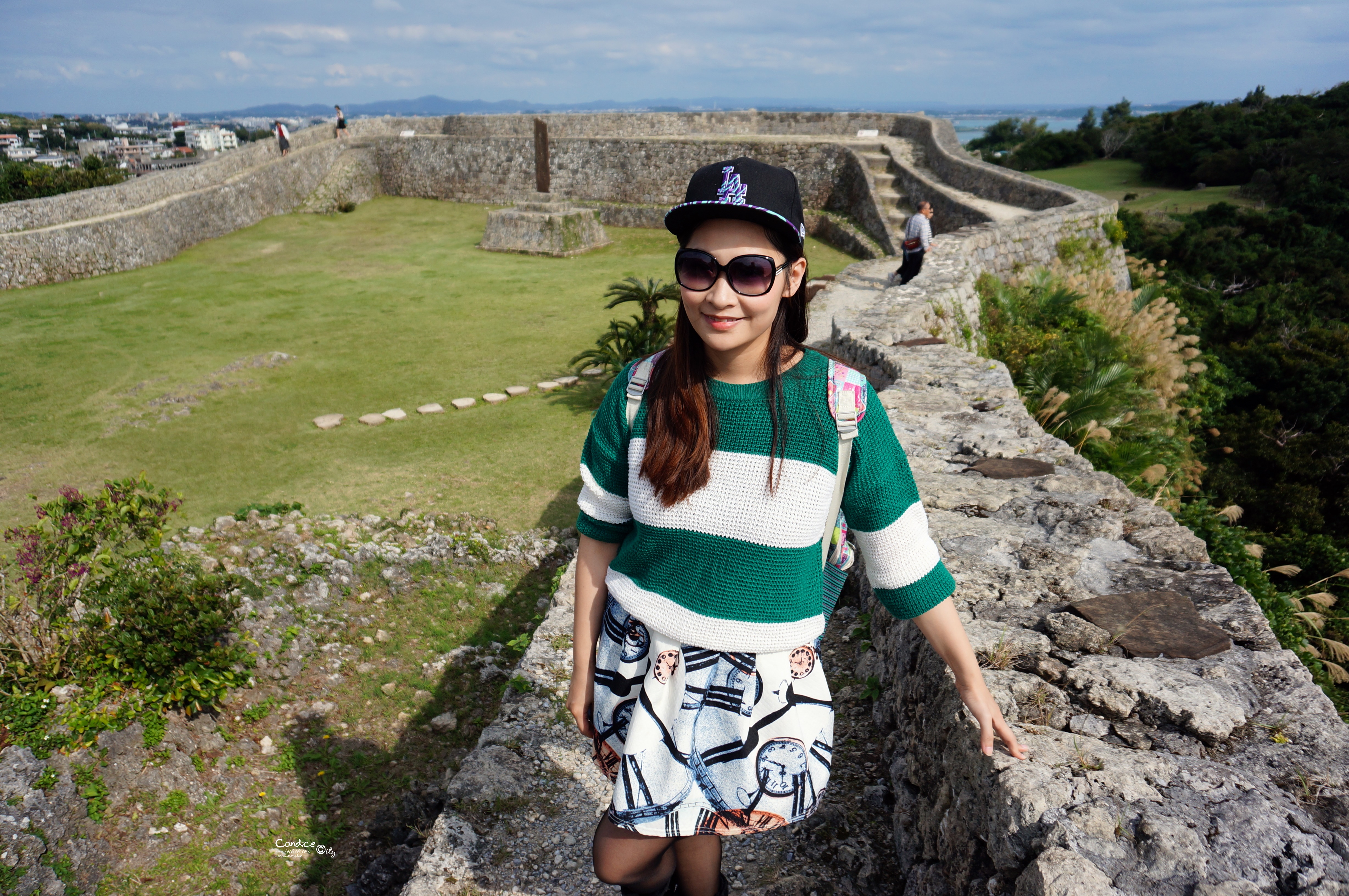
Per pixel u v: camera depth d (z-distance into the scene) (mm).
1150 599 2605
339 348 16797
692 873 1589
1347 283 36781
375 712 6090
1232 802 1701
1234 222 46281
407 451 11656
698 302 1255
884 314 9672
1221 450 19531
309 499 10062
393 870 4418
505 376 15062
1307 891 1478
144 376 14945
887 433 1361
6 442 12109
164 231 25406
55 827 4488
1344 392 23172
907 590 1425
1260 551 7922
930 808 2180
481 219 31781
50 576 5602
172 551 7121
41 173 31656
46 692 5250
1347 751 1882
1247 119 65750
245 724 5770
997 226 16062
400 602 7520
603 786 2875
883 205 23969
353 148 35188
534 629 7340
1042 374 10555
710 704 1368
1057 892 1492
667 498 1315
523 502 9969
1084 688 2160
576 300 20500
